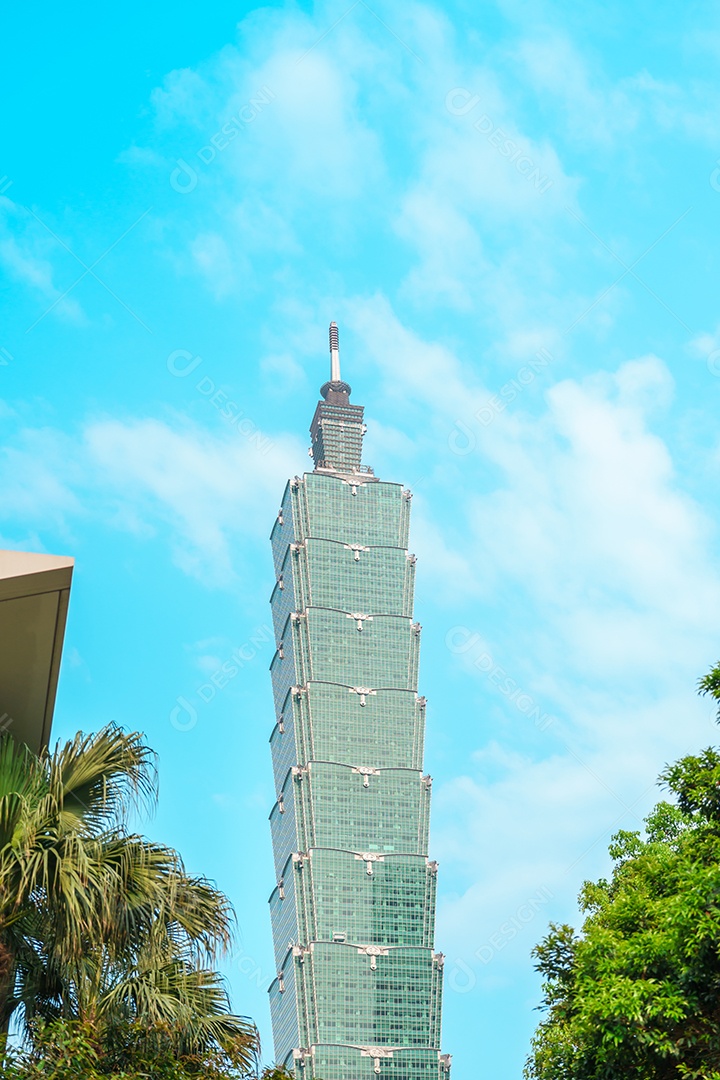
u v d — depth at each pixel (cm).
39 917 1898
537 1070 3031
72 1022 1780
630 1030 2358
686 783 2748
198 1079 1809
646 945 2452
